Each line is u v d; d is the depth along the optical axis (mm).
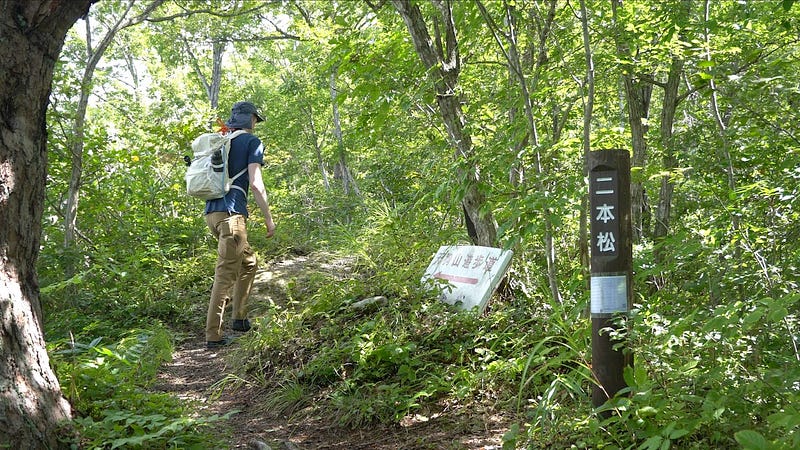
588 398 3512
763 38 5820
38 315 3229
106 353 3938
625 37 6051
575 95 6246
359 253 7902
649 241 6309
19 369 3061
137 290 7562
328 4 9531
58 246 7434
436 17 5891
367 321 5293
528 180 4770
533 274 5461
